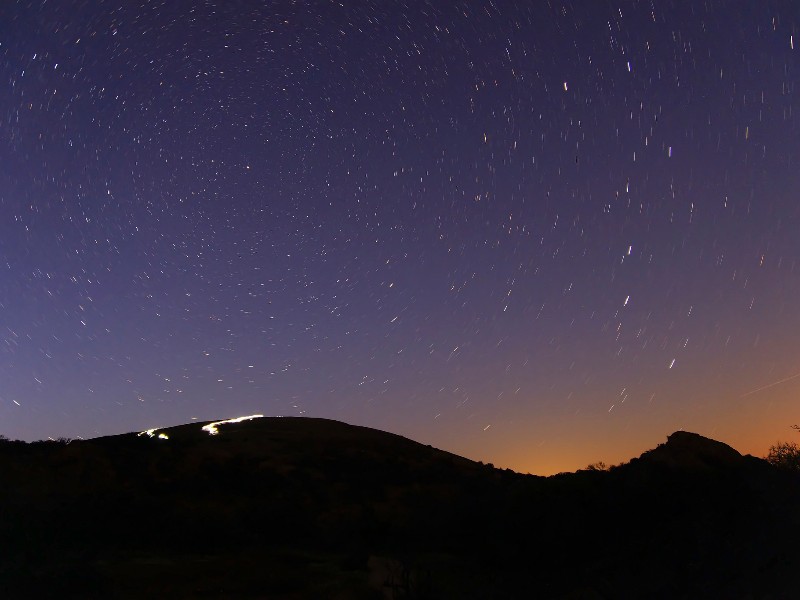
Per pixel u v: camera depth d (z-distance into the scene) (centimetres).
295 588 1093
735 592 893
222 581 1124
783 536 1043
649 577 1030
